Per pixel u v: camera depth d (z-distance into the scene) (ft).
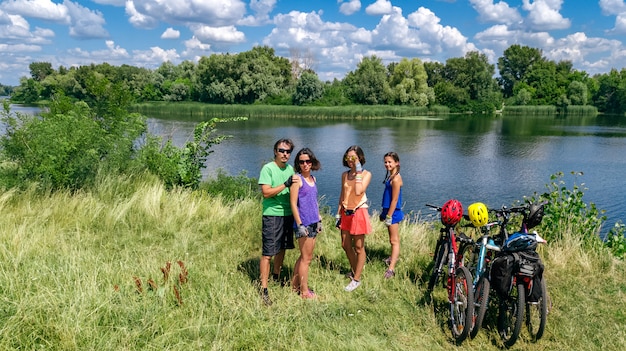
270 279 16.07
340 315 14.02
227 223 23.15
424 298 15.29
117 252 18.25
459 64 311.47
